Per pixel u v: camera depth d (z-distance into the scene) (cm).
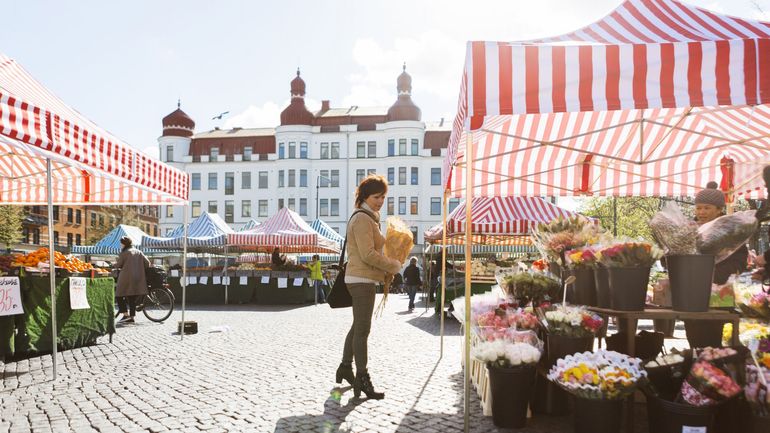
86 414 416
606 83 316
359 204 466
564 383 336
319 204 5672
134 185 654
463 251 2238
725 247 353
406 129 5556
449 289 1327
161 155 6056
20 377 554
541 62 320
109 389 498
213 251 2416
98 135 560
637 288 366
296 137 5703
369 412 421
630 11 475
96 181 895
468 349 369
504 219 1318
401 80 5694
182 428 381
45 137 473
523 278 478
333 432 372
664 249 371
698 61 310
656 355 453
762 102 306
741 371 314
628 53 315
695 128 636
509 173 746
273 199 5791
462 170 709
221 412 420
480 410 427
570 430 378
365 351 460
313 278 1722
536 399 417
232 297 1755
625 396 326
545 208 1352
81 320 745
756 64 308
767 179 394
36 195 926
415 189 5531
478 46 322
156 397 468
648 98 312
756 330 320
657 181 795
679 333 900
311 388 501
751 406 297
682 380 332
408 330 1004
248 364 623
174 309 1497
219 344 789
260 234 1777
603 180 783
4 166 811
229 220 5878
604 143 669
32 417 409
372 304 460
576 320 376
